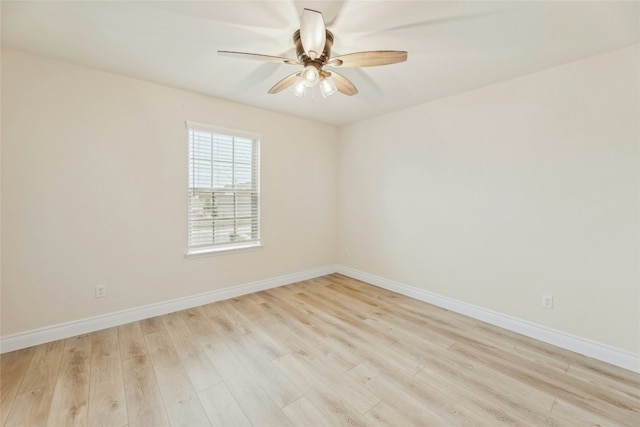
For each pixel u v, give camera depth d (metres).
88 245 2.54
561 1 1.62
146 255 2.84
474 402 1.75
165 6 1.70
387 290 3.79
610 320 2.17
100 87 2.54
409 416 1.63
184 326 2.70
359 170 4.17
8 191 2.20
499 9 1.69
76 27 1.91
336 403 1.73
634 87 2.04
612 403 1.74
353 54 1.79
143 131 2.77
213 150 3.27
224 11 1.74
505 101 2.67
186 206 3.07
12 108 2.19
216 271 3.33
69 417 1.60
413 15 1.75
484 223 2.85
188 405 1.70
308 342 2.43
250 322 2.80
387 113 3.74
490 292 2.82
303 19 1.51
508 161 2.67
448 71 2.49
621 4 1.63
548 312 2.46
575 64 2.29
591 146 2.22
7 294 2.22
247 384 1.89
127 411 1.65
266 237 3.74
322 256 4.42
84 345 2.34
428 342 2.45
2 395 1.75
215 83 2.82
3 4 1.67
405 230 3.59
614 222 2.14
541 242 2.49
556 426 1.57
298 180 4.04
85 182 2.50
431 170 3.29
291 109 3.61
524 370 2.07
